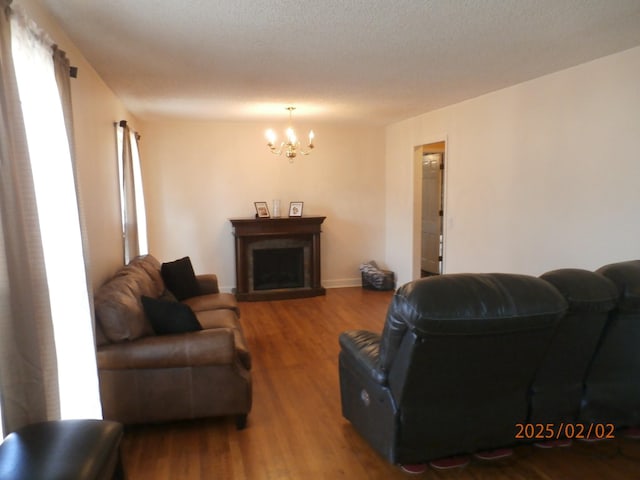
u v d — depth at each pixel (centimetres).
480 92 456
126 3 230
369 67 357
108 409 271
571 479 227
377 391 228
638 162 313
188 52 312
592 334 214
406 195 650
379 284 682
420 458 225
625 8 244
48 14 241
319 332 487
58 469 152
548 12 249
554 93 380
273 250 659
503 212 446
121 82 392
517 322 182
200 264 663
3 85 158
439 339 184
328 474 238
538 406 231
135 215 474
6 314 162
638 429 261
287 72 369
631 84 316
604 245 341
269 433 281
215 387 279
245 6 236
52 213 220
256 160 668
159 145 636
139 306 296
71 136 232
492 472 235
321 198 697
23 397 171
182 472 241
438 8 242
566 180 372
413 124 618
